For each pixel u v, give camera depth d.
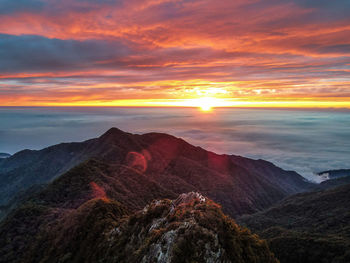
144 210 39.16
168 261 22.39
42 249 46.97
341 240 63.28
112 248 34.44
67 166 187.88
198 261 22.22
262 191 189.50
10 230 56.16
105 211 47.53
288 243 68.81
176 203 37.56
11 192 188.00
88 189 82.31
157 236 26.58
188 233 24.34
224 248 24.27
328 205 113.12
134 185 100.69
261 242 28.09
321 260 58.81
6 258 47.78
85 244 40.41
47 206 70.25
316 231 84.38
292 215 114.94
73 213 52.59
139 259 25.77
